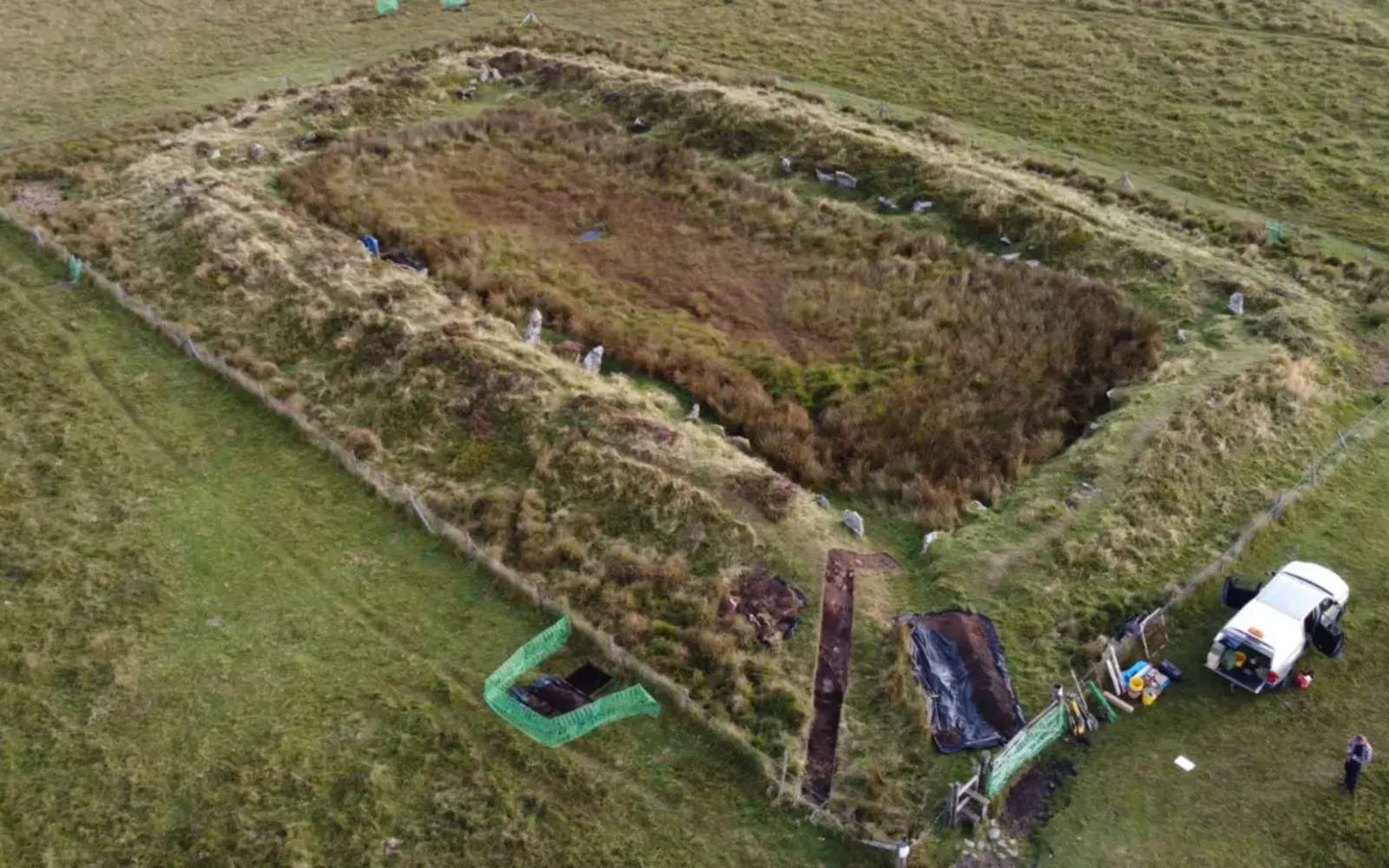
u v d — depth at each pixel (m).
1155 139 46.81
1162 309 35.81
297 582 26.41
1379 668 23.45
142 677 23.95
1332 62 51.94
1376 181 42.72
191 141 47.44
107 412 32.00
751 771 21.73
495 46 57.75
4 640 24.72
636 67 54.59
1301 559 26.36
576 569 26.36
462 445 30.36
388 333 33.75
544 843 20.50
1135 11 59.00
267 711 23.17
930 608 25.30
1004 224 40.47
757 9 62.03
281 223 39.88
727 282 39.28
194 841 20.58
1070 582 25.56
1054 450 30.47
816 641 24.47
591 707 22.45
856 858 20.17
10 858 20.33
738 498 27.81
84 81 55.09
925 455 30.58
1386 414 30.95
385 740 22.47
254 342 34.66
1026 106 50.19
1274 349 32.69
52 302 36.72
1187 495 28.00
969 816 20.56
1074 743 22.23
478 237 41.03
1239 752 21.88
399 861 20.20
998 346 34.94
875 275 39.00
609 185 45.47
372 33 60.19
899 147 44.94
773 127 47.03
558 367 32.78
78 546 27.39
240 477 29.67
